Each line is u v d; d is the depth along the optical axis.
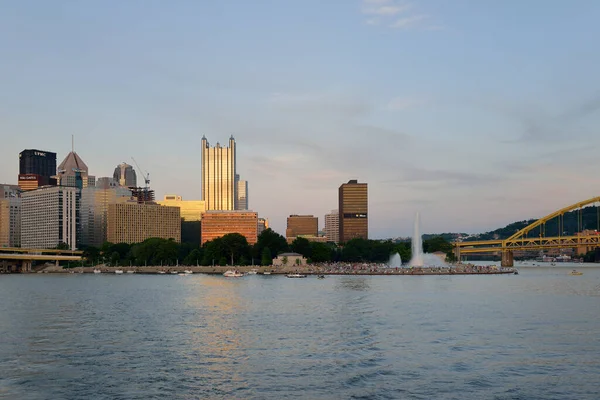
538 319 128.75
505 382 76.94
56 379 79.94
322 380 78.31
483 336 107.62
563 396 71.56
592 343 100.69
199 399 71.19
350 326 120.00
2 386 77.00
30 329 119.62
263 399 70.88
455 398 70.81
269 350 96.44
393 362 87.56
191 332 114.38
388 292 199.12
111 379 79.69
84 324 126.25
